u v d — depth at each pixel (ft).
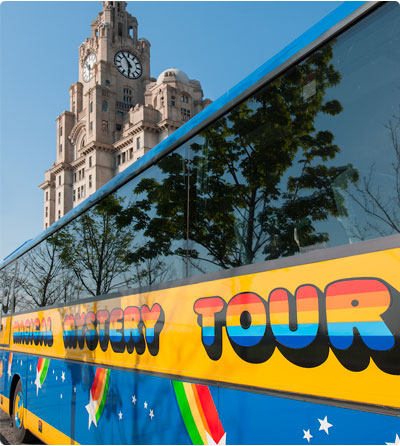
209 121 11.07
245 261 9.14
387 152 6.97
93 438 14.87
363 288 6.53
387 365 6.05
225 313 9.17
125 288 13.79
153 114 242.99
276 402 7.63
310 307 7.28
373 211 6.97
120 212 15.17
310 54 8.68
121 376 13.30
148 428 11.53
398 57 7.06
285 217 8.52
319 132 8.21
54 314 20.36
